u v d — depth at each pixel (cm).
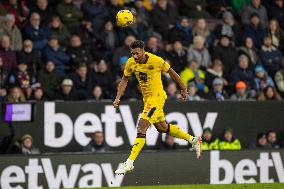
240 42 5988
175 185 4519
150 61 3544
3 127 4491
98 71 5150
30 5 5606
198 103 4878
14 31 5150
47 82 4997
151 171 4522
